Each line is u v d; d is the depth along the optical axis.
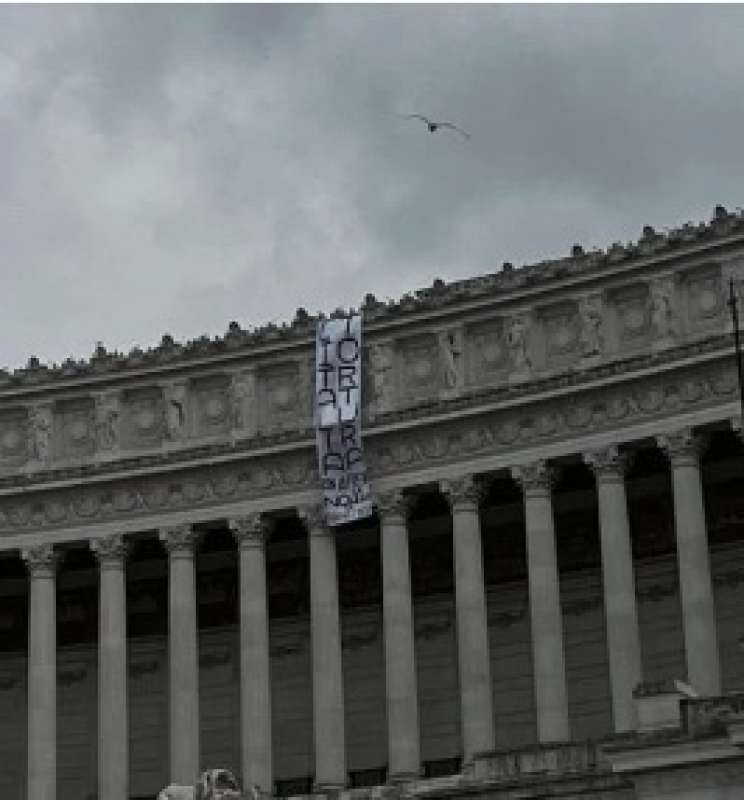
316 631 86.75
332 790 81.44
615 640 80.88
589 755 61.91
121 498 91.38
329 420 88.38
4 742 96.31
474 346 88.12
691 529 80.69
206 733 93.69
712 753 53.53
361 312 90.12
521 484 84.69
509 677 89.31
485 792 62.25
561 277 86.25
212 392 92.62
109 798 87.38
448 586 91.62
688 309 83.75
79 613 97.25
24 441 94.50
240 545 89.19
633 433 82.75
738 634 84.88
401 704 84.38
